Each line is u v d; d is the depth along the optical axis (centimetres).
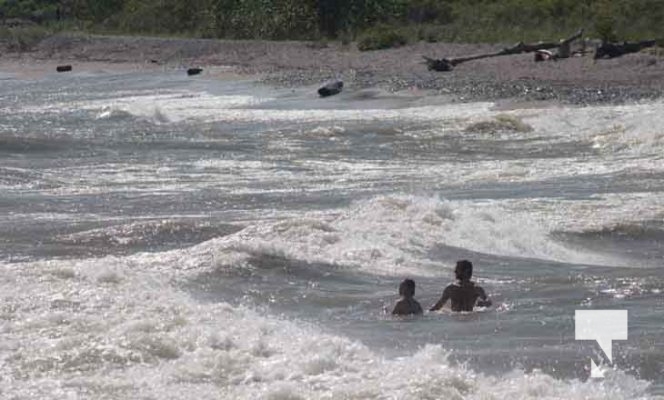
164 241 4225
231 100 10219
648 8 13100
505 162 6625
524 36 12750
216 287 3506
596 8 13688
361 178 6103
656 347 2759
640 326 3011
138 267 3647
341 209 4947
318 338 2691
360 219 4406
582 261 4156
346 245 4081
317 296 3472
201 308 2938
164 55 14512
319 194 5484
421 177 6094
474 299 3325
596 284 3622
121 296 3031
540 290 3556
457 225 4434
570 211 4866
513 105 8800
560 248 4316
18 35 16225
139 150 7206
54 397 2347
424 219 4434
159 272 3597
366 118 8550
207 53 14212
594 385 2431
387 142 7475
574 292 3509
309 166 6581
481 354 2695
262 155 7006
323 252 3991
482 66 11119
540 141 7419
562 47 11200
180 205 5191
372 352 2662
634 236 4481
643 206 4947
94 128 8431
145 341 2648
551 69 10556
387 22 15375
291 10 15688
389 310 3284
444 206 4553
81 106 10175
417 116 8519
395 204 4569
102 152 7112
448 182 5878
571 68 10519
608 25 11438
